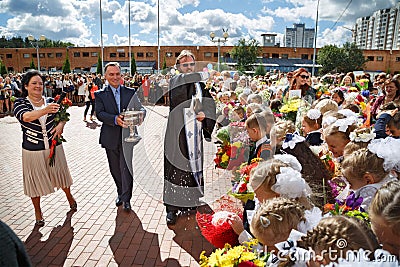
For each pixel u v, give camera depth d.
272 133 2.81
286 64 50.47
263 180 2.16
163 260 3.20
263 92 6.15
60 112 3.87
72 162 6.78
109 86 4.23
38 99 3.88
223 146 3.05
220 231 2.41
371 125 4.40
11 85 15.33
